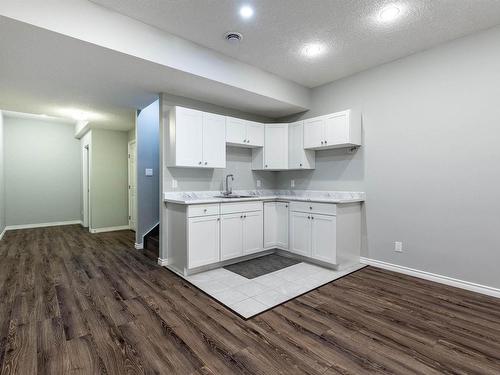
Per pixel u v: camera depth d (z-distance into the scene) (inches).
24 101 150.7
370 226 137.5
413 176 122.0
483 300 97.8
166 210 139.1
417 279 118.7
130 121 203.9
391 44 113.3
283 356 67.5
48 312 90.0
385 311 90.2
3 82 121.8
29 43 86.8
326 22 97.5
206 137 140.3
